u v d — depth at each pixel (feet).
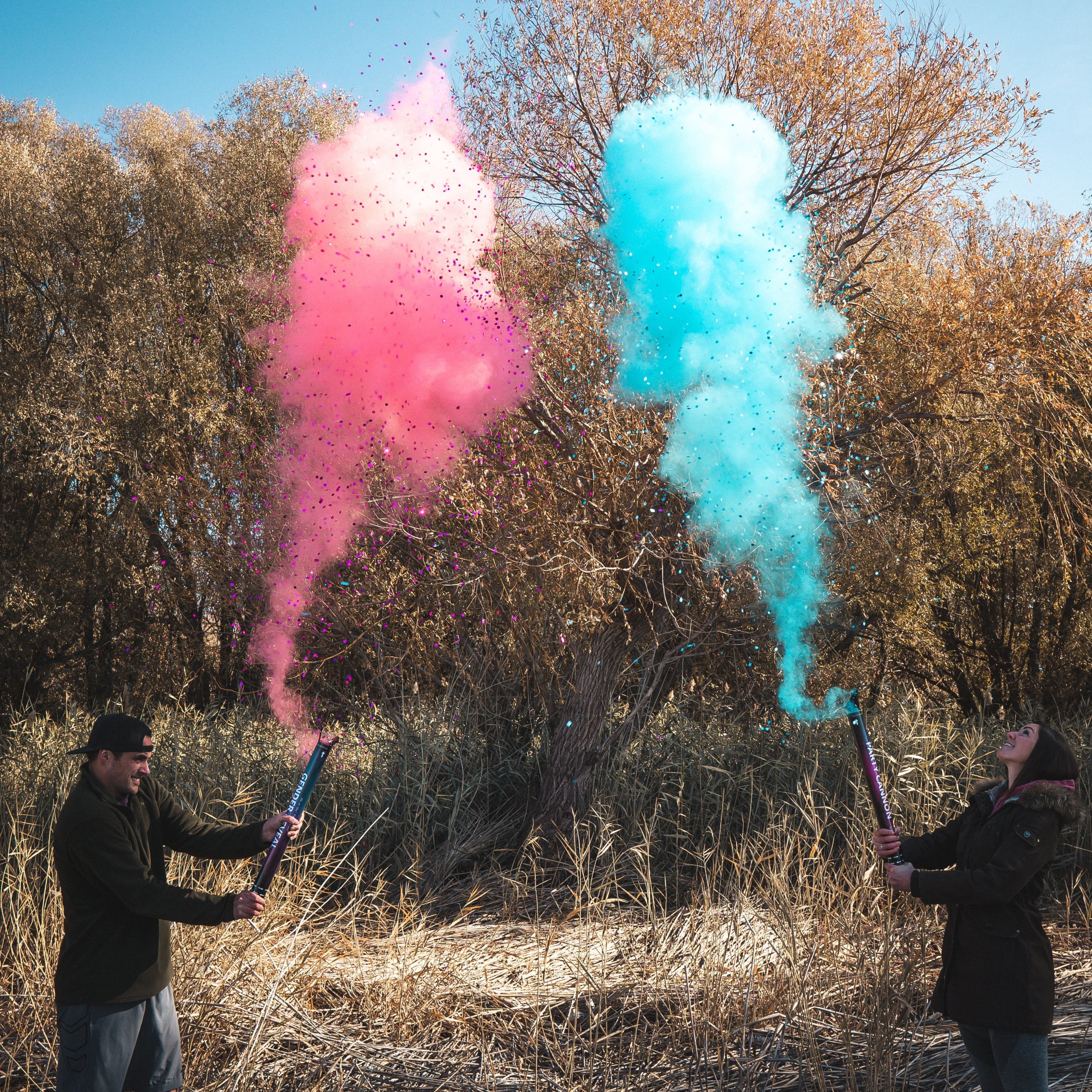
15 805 21.43
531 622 23.16
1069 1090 10.22
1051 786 8.84
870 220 27.84
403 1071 11.68
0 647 44.06
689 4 27.71
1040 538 34.24
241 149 47.03
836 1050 11.75
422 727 25.32
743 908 16.16
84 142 52.08
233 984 12.78
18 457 45.47
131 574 44.65
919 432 25.23
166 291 43.55
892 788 21.77
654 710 24.62
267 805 23.91
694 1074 11.40
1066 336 24.61
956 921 9.04
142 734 9.06
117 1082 8.73
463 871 21.81
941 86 25.68
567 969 14.79
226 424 37.45
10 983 13.67
